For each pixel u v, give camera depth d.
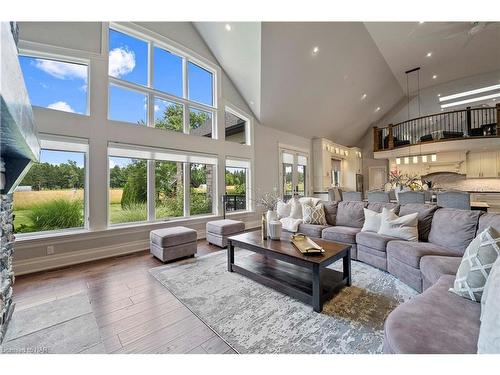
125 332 1.72
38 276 2.81
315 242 2.70
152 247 3.54
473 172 7.93
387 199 4.60
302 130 7.55
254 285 2.51
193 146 4.84
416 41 5.86
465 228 2.45
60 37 3.20
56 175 3.27
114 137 3.70
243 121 6.18
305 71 5.39
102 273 2.89
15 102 1.04
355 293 2.30
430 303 1.33
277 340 1.62
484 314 0.98
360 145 10.87
